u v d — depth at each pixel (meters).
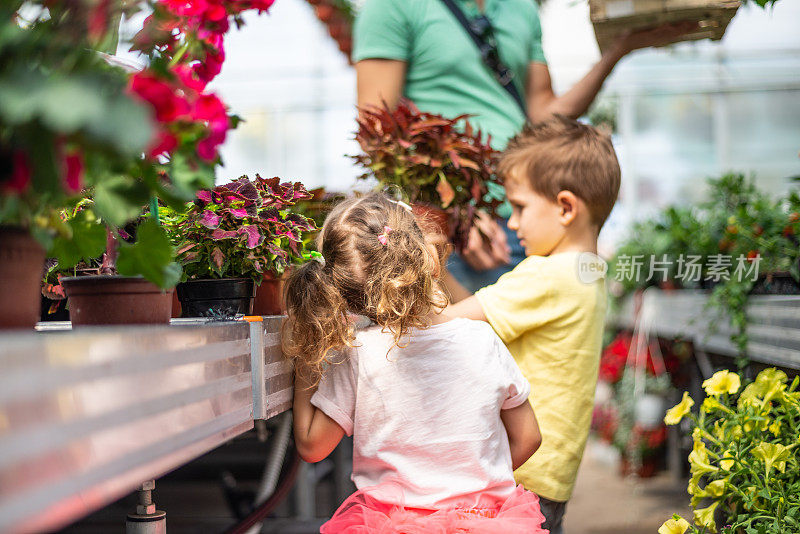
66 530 2.59
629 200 8.59
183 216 1.36
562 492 1.59
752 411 1.55
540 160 1.67
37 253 0.85
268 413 1.23
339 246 1.42
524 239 1.72
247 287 1.41
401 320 1.35
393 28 1.91
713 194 2.78
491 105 1.95
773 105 8.48
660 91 8.54
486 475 1.34
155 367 0.80
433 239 1.52
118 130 0.60
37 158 0.62
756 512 1.47
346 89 8.91
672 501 3.41
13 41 0.64
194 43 0.89
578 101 2.12
